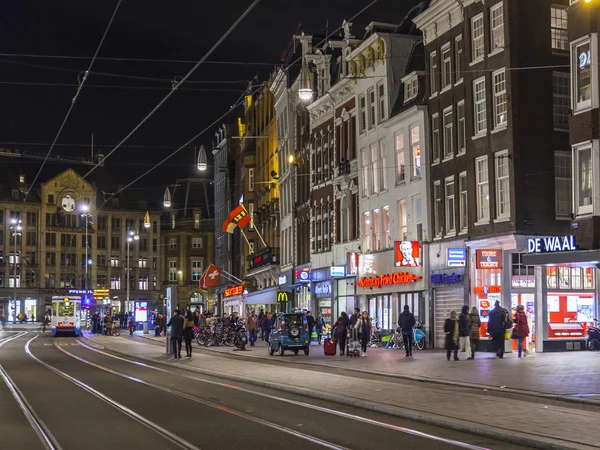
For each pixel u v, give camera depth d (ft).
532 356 96.27
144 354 124.98
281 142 203.92
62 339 201.87
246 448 38.86
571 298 106.42
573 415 46.57
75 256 399.85
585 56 92.68
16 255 384.06
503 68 106.93
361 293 147.02
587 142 91.45
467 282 113.29
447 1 117.39
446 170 120.78
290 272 193.67
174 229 419.13
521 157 104.99
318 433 43.39
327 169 167.84
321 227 171.01
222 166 323.57
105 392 66.18
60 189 397.60
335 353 114.01
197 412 52.49
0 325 280.92
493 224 108.37
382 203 140.46
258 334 182.29
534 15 107.14
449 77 121.19
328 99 163.84
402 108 132.98
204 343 152.35
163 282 419.33
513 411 48.67
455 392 60.49
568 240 92.07
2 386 72.08
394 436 42.29
